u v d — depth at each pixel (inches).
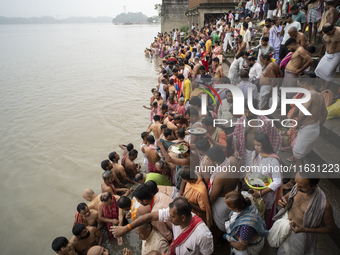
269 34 284.4
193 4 943.7
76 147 276.5
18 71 722.2
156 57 887.1
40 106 416.8
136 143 279.1
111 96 457.1
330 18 226.1
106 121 343.0
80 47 1327.5
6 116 377.1
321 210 94.6
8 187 215.3
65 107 406.9
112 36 2204.7
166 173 189.0
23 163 249.8
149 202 136.2
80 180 220.7
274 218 114.7
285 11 393.1
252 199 109.3
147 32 2691.9
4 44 1630.2
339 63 174.6
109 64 787.4
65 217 180.5
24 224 175.9
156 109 301.7
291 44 167.9
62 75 652.7
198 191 118.7
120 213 159.8
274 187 105.6
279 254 112.1
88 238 146.6
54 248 130.3
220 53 464.1
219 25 630.5
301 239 102.7
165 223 133.2
